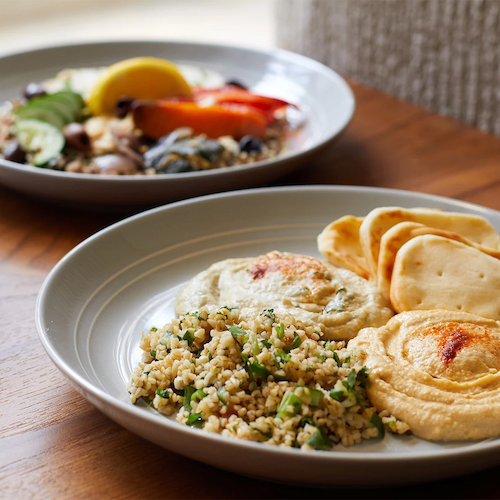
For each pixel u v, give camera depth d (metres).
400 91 0.83
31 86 0.79
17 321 0.58
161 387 0.53
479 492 0.47
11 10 1.21
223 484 0.48
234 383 0.52
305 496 0.47
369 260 0.59
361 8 0.85
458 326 0.55
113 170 0.69
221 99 0.77
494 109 0.76
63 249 0.64
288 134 0.75
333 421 0.50
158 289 0.60
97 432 0.53
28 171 0.64
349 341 0.55
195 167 0.69
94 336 0.57
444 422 0.50
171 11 1.27
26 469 0.49
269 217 0.63
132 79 0.77
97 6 1.30
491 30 0.74
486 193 0.68
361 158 0.72
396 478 0.44
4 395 0.54
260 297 0.57
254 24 1.14
